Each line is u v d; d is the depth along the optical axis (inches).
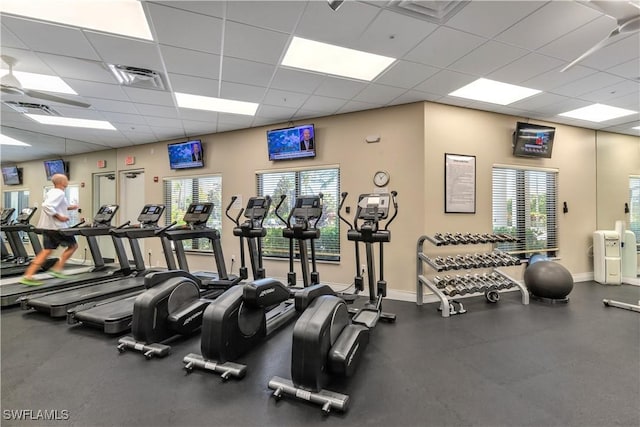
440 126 175.5
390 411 75.0
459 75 140.5
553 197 217.8
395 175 178.1
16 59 123.3
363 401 79.0
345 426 69.7
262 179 221.8
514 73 138.9
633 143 245.3
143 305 108.4
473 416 73.0
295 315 145.8
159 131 230.5
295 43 115.7
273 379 84.9
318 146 200.1
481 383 87.7
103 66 130.0
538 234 211.8
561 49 118.6
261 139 218.2
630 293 191.0
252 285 103.1
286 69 134.4
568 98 169.6
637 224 245.8
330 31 105.7
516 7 93.5
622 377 91.0
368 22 100.7
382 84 149.9
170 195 257.3
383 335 124.2
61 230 185.2
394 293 177.2
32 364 98.3
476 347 112.3
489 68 134.0
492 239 164.9
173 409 75.3
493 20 100.0
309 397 77.5
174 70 134.3
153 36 107.8
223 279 185.0
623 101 174.2
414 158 173.2
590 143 228.1
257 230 167.6
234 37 109.0
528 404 77.7
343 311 96.0
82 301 146.9
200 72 136.3
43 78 142.6
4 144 237.9
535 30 105.8
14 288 170.6
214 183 240.1
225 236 231.3
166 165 255.6
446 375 92.1
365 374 92.8
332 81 146.3
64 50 116.8
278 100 170.1
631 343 115.5
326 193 202.2
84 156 283.9
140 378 89.7
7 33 104.9
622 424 70.2
